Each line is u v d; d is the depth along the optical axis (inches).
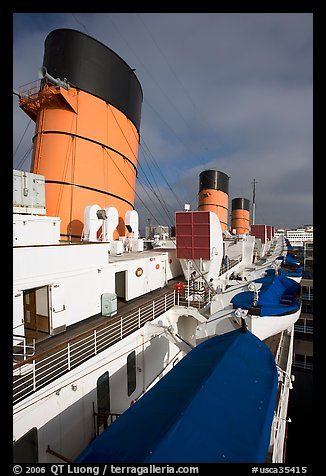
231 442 161.0
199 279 628.1
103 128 664.4
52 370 303.3
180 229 631.8
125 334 407.2
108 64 665.0
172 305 558.6
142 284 631.2
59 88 574.6
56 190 613.6
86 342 358.9
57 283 401.1
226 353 255.3
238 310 317.4
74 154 622.2
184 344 434.6
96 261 481.7
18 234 392.2
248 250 1186.6
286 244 2215.8
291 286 511.2
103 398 351.9
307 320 1435.8
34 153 656.4
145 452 147.3
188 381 220.1
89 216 580.4
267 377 238.8
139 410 193.6
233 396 201.6
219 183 1563.7
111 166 691.4
